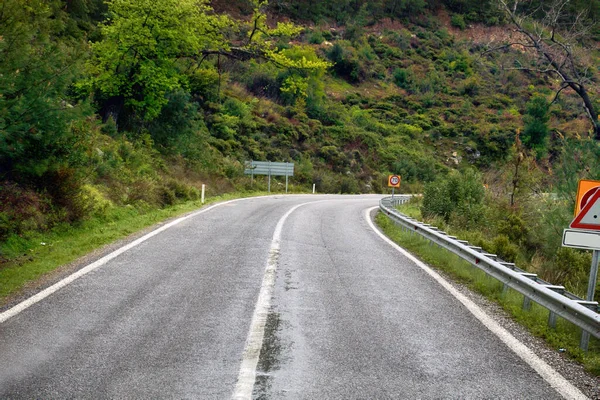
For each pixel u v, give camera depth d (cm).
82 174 1322
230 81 5494
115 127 2444
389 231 1620
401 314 655
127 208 1641
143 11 2439
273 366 463
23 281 739
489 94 8031
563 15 1916
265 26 2966
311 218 1855
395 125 7019
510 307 712
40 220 1106
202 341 521
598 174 1405
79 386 407
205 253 1016
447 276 936
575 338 589
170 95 2931
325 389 420
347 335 560
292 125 5247
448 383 444
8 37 866
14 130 909
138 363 458
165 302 658
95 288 713
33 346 488
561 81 1933
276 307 657
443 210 2164
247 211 1955
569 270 1180
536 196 2150
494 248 1314
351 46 9206
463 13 11475
